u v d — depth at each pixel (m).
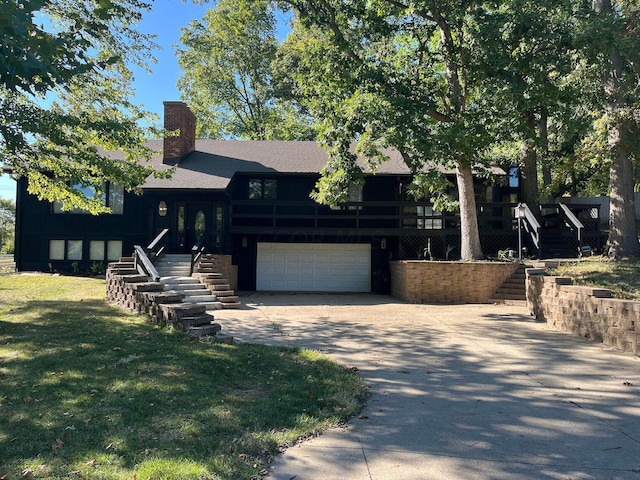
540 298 11.17
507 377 6.43
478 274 14.80
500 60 12.31
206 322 8.84
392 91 14.43
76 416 4.54
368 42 16.77
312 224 20.36
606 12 13.14
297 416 4.75
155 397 5.09
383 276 19.72
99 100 12.55
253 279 20.19
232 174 19.25
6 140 9.23
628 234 14.16
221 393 5.35
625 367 6.91
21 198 20.92
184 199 19.14
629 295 9.52
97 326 8.90
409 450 4.08
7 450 3.82
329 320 11.18
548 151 19.05
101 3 6.50
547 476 3.63
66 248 20.91
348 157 15.55
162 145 21.88
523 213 15.91
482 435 4.43
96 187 12.16
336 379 6.07
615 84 13.81
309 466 3.76
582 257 15.49
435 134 13.48
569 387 5.98
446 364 7.12
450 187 19.88
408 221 20.31
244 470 3.59
